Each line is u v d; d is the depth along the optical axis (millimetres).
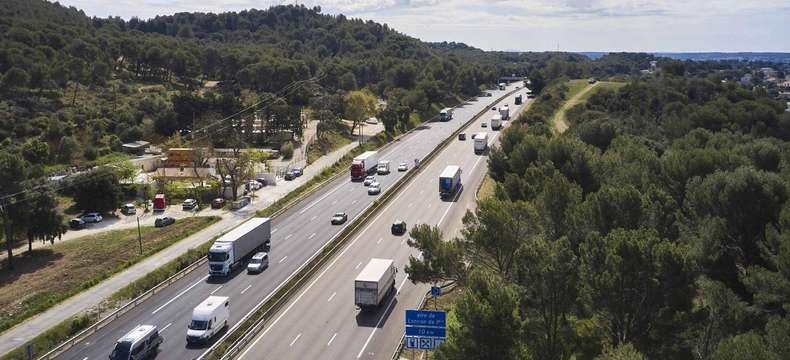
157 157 156625
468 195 118625
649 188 72062
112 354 54219
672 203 66875
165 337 61500
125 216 116250
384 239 92688
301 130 181875
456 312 43312
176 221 110562
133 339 55250
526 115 188750
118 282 78375
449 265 61594
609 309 47031
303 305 68750
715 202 72500
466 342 41438
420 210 108938
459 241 62875
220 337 61438
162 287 75875
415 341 50688
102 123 173750
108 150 162000
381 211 109000
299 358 56219
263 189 130625
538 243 49344
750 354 37719
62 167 143250
